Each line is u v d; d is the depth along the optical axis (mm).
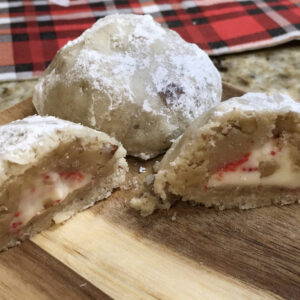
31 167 67
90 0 136
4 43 114
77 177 74
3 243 68
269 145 74
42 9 130
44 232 71
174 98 81
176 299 63
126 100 79
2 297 62
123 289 63
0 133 72
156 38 86
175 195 76
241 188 77
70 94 80
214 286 65
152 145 82
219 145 72
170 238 71
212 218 75
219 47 115
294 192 78
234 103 74
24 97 101
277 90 105
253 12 129
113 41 83
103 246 69
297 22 123
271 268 67
